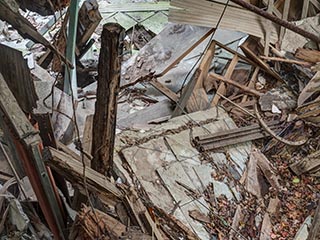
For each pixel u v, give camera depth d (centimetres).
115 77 275
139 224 296
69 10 524
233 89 642
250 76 663
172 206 467
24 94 279
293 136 566
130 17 945
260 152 551
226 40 753
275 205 499
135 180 479
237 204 493
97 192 299
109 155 330
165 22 932
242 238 462
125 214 300
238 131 559
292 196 512
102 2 1000
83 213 291
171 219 406
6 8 245
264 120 587
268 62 668
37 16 930
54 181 322
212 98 630
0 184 384
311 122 570
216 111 593
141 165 495
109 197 301
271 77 655
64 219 326
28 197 376
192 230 451
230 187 505
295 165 534
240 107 605
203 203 481
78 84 771
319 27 666
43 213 341
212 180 505
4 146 362
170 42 771
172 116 609
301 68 628
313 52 634
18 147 264
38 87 510
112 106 294
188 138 542
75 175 287
